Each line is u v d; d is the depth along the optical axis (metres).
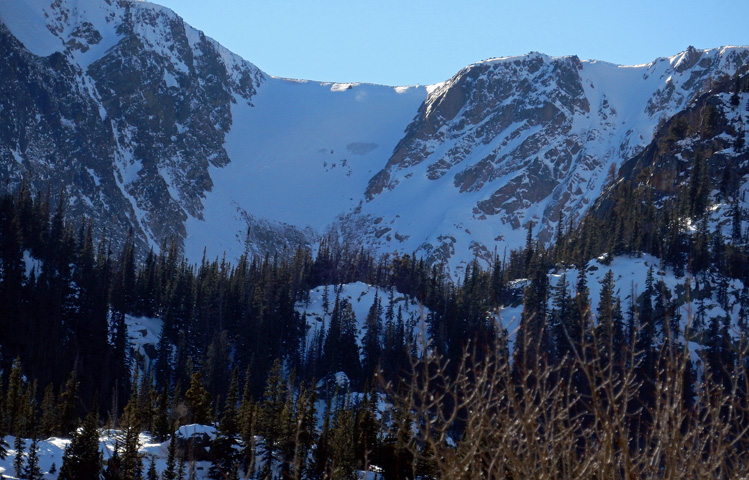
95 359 159.75
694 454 19.88
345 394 148.25
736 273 167.75
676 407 19.80
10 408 108.38
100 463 74.81
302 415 23.58
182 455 73.50
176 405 109.50
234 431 87.19
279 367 110.56
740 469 20.20
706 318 147.12
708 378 21.41
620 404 21.48
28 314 162.25
